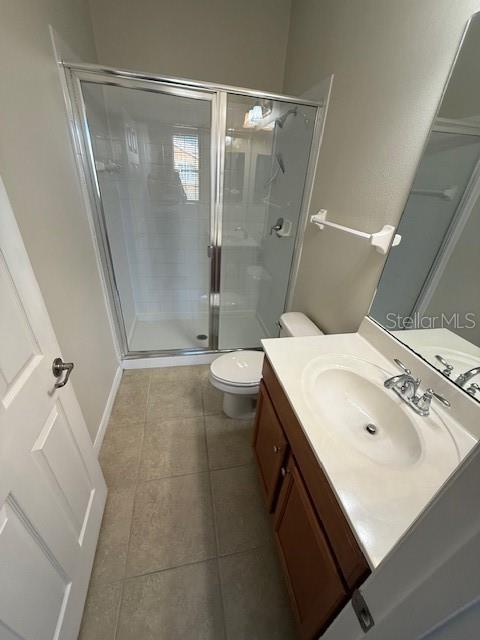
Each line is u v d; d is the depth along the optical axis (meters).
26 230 0.98
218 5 1.83
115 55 1.87
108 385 1.87
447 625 0.29
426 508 0.33
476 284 0.80
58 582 0.80
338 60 1.43
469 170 0.81
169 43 1.89
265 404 1.24
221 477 1.48
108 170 2.01
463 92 0.80
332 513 0.69
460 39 0.80
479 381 0.80
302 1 1.76
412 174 1.01
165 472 1.49
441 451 0.74
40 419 0.75
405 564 0.36
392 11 1.05
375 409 0.97
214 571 1.12
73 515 0.93
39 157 1.11
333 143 1.53
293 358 1.11
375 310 1.23
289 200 2.15
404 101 1.02
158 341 2.53
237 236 2.59
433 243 0.94
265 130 2.19
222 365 1.70
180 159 2.28
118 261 2.23
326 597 0.72
